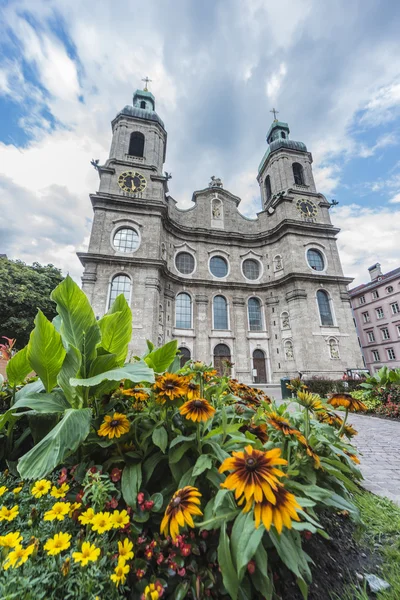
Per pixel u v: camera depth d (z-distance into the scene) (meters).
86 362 2.54
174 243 24.39
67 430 1.83
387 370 9.58
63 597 1.23
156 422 2.35
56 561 1.36
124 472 1.93
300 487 1.83
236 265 25.50
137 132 24.81
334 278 23.03
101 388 2.53
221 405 2.90
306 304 22.00
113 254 20.17
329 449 2.54
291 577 1.70
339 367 20.69
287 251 24.19
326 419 3.02
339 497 1.99
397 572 1.81
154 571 1.52
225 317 23.62
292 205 25.92
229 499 1.66
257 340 23.16
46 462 1.66
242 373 21.78
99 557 1.42
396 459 4.52
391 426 7.09
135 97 28.34
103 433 1.99
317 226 24.83
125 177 22.50
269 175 29.53
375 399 9.37
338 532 2.26
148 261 19.97
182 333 21.94
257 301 24.70
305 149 29.06
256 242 26.45
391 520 2.48
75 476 1.98
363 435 6.18
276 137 31.89
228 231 26.55
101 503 1.62
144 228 21.33
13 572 1.21
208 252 25.20
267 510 1.18
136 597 1.36
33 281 22.72
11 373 2.89
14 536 1.37
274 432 2.52
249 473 1.27
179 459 1.97
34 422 2.58
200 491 1.94
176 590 1.37
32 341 2.51
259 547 1.39
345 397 2.60
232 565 1.29
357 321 39.06
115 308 3.33
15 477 2.26
